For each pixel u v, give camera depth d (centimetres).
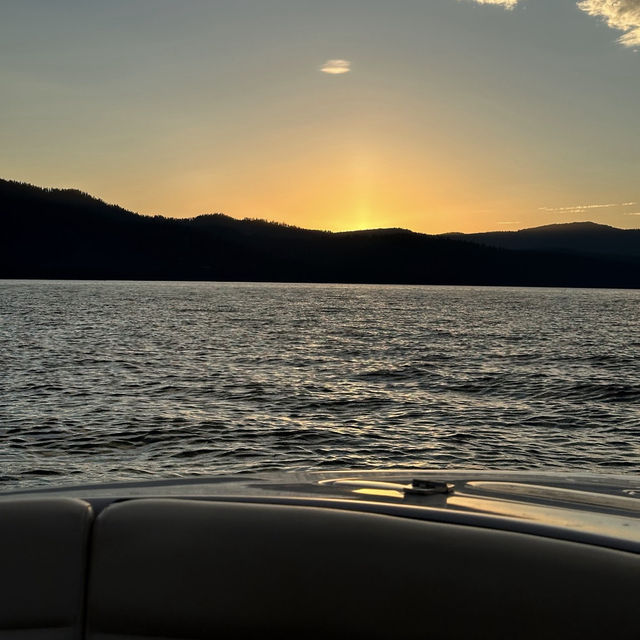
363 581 192
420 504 249
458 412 1847
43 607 190
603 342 4469
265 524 208
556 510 254
